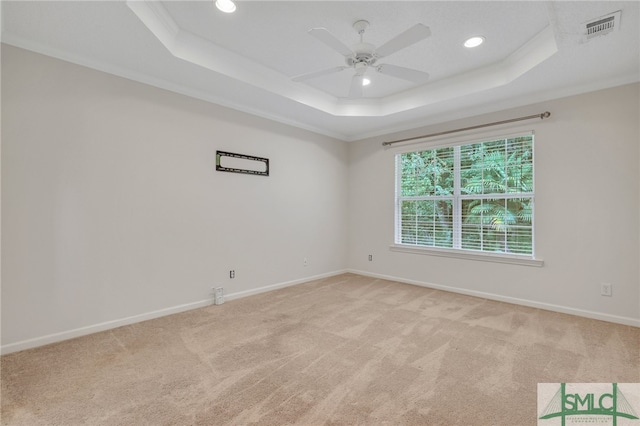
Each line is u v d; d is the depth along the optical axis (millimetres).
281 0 2146
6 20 2092
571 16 2004
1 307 2266
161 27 2367
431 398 1764
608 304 2977
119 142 2816
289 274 4375
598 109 3029
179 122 3223
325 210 4918
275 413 1630
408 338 2578
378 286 4348
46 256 2445
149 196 3008
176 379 1951
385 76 3385
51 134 2465
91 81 2660
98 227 2701
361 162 5133
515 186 3604
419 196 4488
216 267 3541
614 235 2951
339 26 2447
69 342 2479
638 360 2193
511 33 2543
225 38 2672
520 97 3436
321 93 3902
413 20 2359
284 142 4301
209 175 3471
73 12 2008
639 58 2557
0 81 2254
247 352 2322
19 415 1604
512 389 1851
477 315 3145
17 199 2320
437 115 4082
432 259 4277
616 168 2941
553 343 2479
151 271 3023
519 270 3525
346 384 1903
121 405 1693
